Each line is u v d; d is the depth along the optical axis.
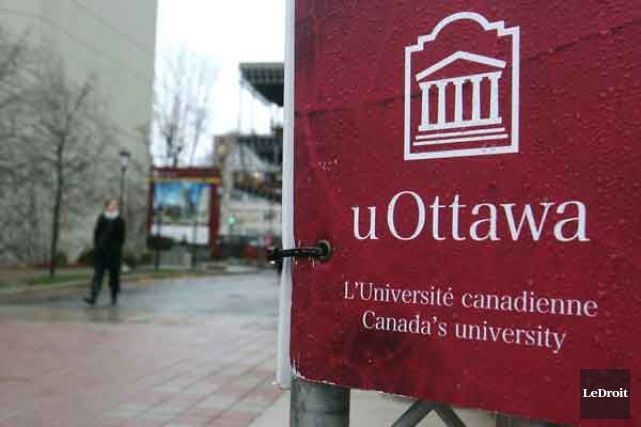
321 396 1.80
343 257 1.71
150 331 8.38
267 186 57.69
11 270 21.86
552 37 1.40
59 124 23.05
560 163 1.39
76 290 16.09
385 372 1.62
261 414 4.40
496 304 1.46
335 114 1.73
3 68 20.81
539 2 1.42
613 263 1.33
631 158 1.32
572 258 1.38
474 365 1.49
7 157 22.08
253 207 67.31
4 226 22.98
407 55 1.60
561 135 1.39
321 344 1.74
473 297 1.49
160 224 34.22
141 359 6.39
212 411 4.47
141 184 33.97
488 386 1.46
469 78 1.51
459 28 1.52
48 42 25.88
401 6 1.61
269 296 15.15
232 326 9.05
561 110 1.39
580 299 1.36
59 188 21.23
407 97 1.60
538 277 1.41
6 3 24.44
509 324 1.44
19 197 23.14
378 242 1.64
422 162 1.58
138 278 21.20
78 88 26.58
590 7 1.37
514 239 1.45
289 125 1.86
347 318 1.70
